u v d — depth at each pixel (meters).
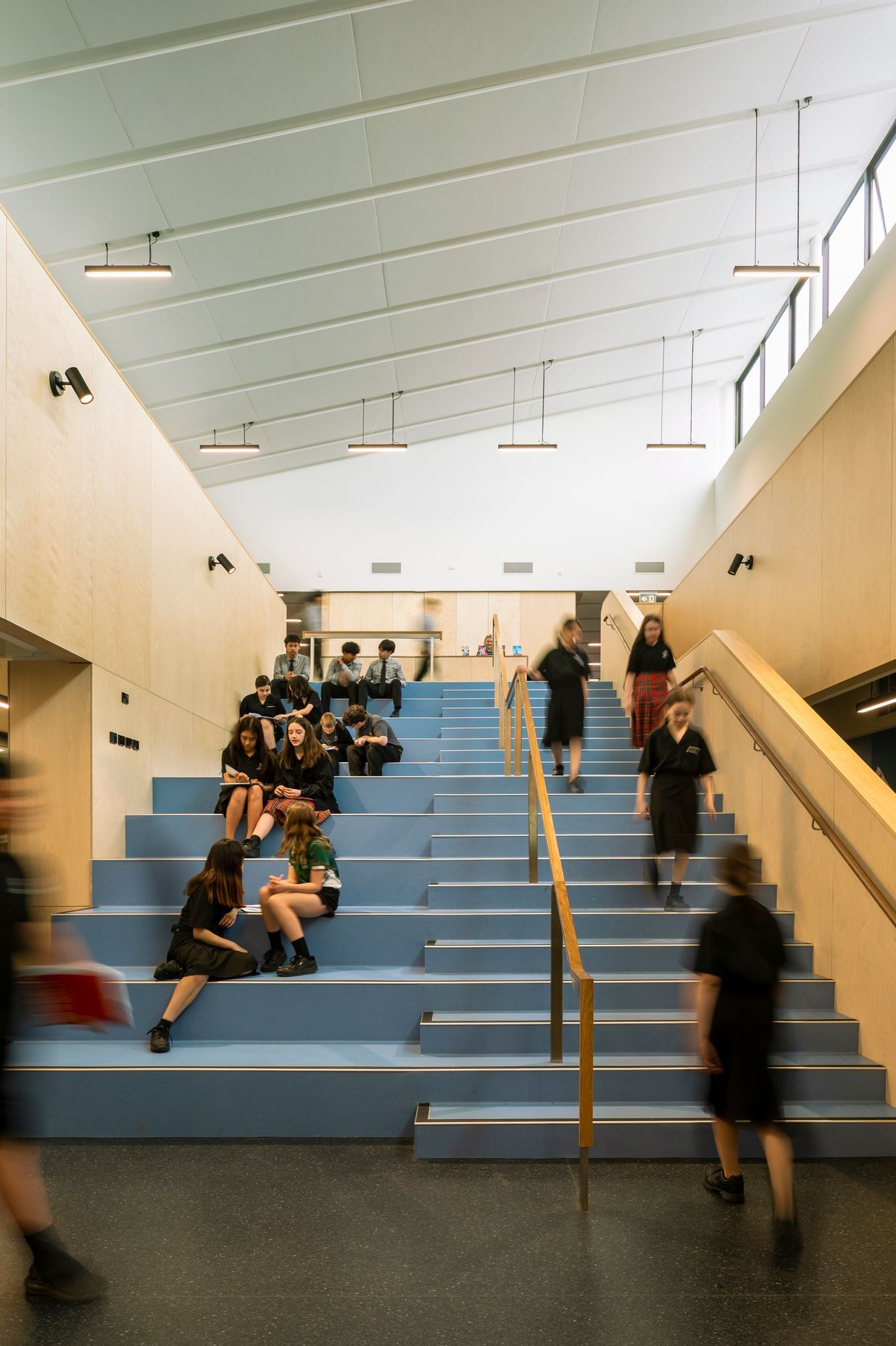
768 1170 4.30
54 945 3.34
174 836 7.01
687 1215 3.83
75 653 6.18
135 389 13.90
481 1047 4.98
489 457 18.58
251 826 6.87
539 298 14.24
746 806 7.18
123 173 9.80
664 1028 5.02
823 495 7.93
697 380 18.33
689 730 6.26
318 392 15.56
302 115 9.57
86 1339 2.95
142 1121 4.68
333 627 18.22
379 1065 4.79
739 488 16.86
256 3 8.17
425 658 17.61
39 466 5.67
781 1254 3.51
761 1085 3.71
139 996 5.31
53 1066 4.75
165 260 11.30
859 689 8.76
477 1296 3.21
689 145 11.39
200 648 9.29
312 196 10.80
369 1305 3.15
